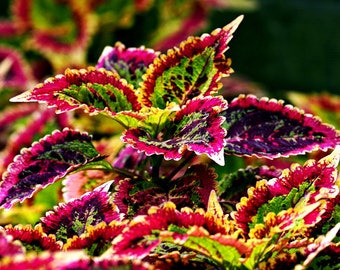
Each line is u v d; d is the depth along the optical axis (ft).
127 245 2.09
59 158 2.50
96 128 3.80
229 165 3.29
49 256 1.91
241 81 5.44
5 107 4.80
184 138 2.31
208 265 2.23
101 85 2.44
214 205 2.22
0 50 5.44
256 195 2.28
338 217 2.32
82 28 5.42
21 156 2.49
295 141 2.49
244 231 2.25
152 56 2.65
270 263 2.19
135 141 2.34
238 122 2.53
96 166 2.53
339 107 4.16
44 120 3.52
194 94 2.47
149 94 2.48
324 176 2.26
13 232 2.25
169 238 2.07
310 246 2.18
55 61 5.47
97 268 1.98
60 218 2.34
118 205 2.43
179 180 2.49
